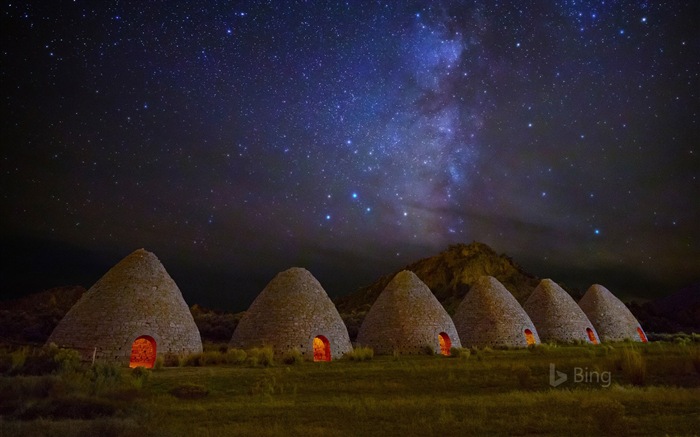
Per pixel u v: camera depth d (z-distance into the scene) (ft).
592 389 49.16
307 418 37.86
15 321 126.21
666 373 55.52
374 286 338.95
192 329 82.12
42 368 57.88
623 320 141.69
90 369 56.49
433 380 56.24
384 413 39.01
